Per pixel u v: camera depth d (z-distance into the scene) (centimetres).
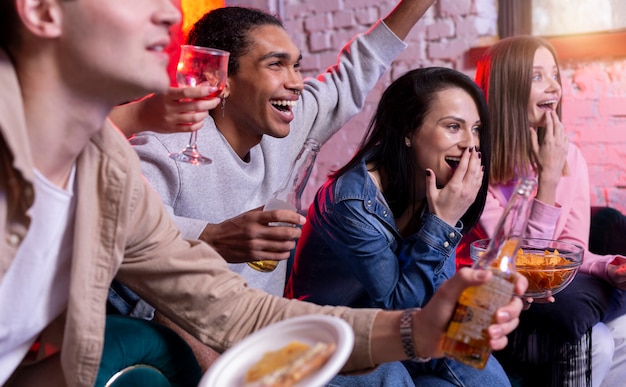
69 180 98
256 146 180
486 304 94
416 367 166
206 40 176
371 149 172
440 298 98
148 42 90
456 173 160
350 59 208
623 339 204
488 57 226
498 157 218
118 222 102
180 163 159
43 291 101
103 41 87
